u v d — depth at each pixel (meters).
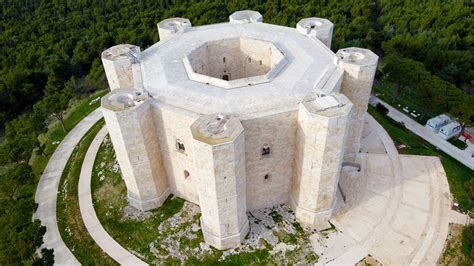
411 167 42.25
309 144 31.28
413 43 65.56
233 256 34.25
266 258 33.94
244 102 33.09
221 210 31.70
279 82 35.88
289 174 36.78
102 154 46.50
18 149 44.31
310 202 35.38
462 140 49.78
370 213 37.00
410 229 35.34
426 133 51.25
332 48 67.50
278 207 39.00
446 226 35.47
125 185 41.53
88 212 39.31
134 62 40.00
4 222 33.88
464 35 71.50
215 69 47.50
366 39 71.94
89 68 75.06
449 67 59.66
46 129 51.31
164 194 39.66
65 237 37.03
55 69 69.25
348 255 33.59
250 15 52.25
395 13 80.69
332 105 30.12
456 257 32.88
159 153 36.91
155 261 34.19
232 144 27.31
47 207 40.62
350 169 42.28
